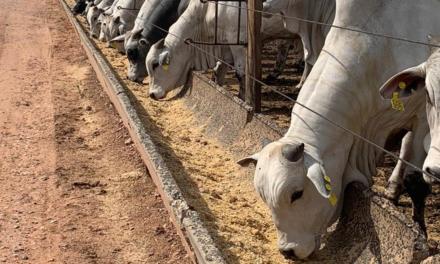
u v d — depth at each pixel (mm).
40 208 5648
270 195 4461
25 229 5332
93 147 6977
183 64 8180
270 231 5020
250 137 6168
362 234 4543
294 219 4512
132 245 5094
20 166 6512
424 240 4117
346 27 4988
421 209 5133
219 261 4227
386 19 4953
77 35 14695
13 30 16453
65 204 5691
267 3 7605
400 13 4965
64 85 9648
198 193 5535
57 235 5234
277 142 4641
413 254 4113
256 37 6656
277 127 5809
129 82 9297
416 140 5070
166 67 8062
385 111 4980
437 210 5582
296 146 4441
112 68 9844
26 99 8914
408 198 5727
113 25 11711
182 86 8219
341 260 4566
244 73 8039
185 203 4910
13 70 11031
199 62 8273
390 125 5055
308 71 8148
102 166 6465
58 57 12148
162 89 8125
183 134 7004
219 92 7066
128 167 6363
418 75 4352
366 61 4895
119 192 5887
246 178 5781
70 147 6969
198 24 8195
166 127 7250
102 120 7762
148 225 5320
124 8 11719
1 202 5758
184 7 9359
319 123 4711
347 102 4832
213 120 6957
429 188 5098
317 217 4547
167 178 5301
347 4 5000
